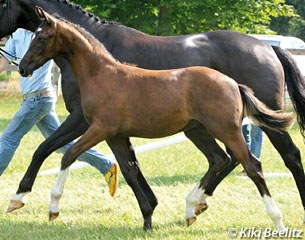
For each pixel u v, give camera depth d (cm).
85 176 1406
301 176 1038
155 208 1102
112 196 1134
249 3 3253
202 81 902
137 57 1038
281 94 1059
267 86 1048
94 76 926
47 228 978
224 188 1277
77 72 939
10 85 3284
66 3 1088
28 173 1020
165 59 1041
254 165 898
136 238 911
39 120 1136
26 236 931
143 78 917
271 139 1034
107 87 915
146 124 916
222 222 1007
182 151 1788
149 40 1053
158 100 908
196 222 1007
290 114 910
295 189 1280
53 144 1023
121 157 984
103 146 1872
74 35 933
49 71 1125
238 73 1053
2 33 1115
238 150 897
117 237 917
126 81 916
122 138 982
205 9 3225
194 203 969
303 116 1077
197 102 904
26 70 929
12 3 1097
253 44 1070
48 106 1127
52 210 939
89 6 3188
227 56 1057
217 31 1085
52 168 1502
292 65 1080
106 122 914
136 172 985
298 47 3025
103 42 1051
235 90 902
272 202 902
